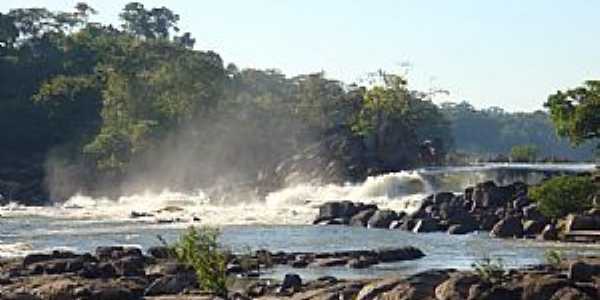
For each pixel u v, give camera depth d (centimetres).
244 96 19350
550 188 9019
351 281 4809
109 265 5609
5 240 8850
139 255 6400
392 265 6669
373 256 6862
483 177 13338
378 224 10450
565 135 11506
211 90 17925
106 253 6431
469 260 6969
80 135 17925
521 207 9812
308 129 17325
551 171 12875
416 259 7081
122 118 17312
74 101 18750
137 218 11919
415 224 10056
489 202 10269
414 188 13475
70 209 14000
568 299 3778
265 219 11519
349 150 15700
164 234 9506
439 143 17638
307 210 12494
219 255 4975
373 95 17038
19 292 4719
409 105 17525
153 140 16575
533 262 6706
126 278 5253
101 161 16588
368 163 15562
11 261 6212
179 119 17150
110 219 11869
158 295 4847
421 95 19012
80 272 5522
